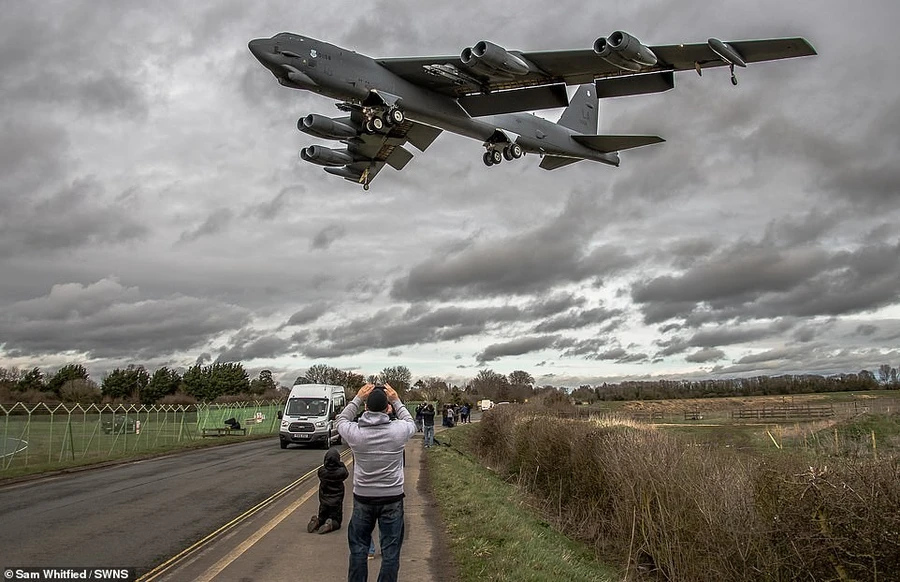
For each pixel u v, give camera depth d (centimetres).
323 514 784
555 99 1783
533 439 1527
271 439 3031
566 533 1105
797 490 590
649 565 927
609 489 1091
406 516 916
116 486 1226
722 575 749
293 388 2423
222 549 692
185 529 801
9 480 1313
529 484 1474
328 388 2422
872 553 518
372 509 460
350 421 477
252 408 3800
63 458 1788
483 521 848
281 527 816
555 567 673
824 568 562
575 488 1229
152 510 945
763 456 810
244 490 1164
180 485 1238
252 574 593
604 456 1105
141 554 668
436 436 2919
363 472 462
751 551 689
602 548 1031
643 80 1641
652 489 917
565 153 2034
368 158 2072
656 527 889
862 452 795
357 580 457
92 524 833
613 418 2162
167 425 3325
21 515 901
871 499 534
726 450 1061
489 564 636
